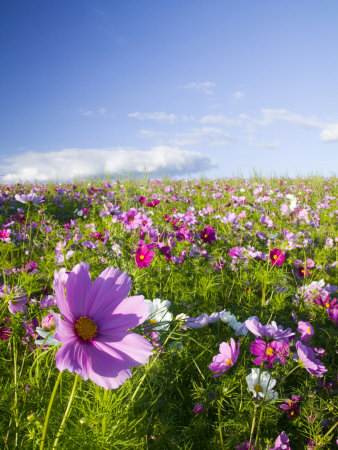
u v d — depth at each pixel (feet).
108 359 0.79
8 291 1.64
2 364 1.70
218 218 5.26
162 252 2.84
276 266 2.57
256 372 1.47
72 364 0.74
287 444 1.39
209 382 1.70
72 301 0.84
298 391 1.68
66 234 3.66
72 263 2.54
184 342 1.78
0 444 1.18
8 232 3.58
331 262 3.76
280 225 4.90
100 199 7.88
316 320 2.37
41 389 1.32
